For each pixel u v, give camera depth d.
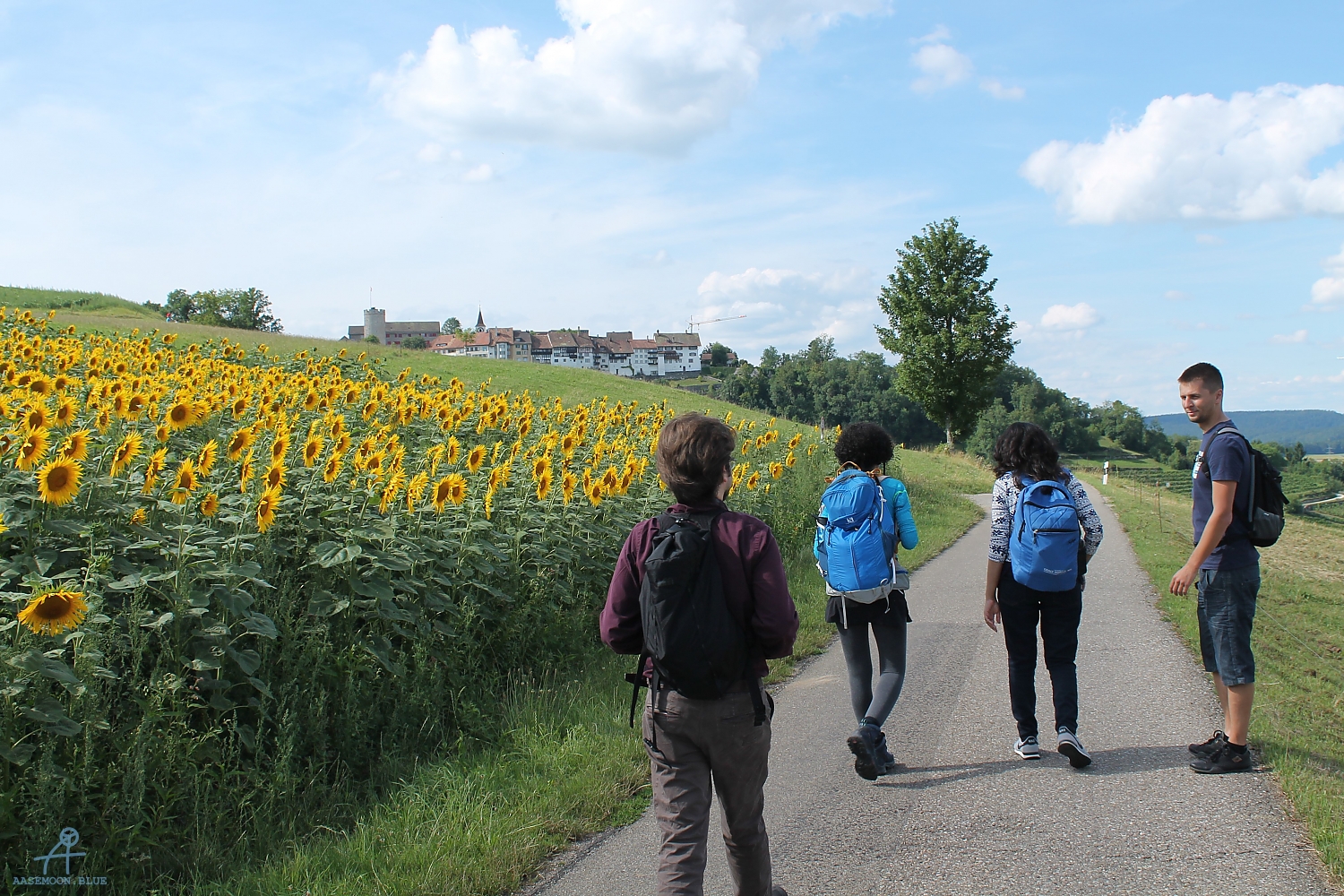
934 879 3.55
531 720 5.32
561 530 7.43
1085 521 4.75
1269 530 4.44
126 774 3.66
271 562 5.19
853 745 4.50
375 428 11.21
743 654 2.79
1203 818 3.96
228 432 9.77
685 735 2.81
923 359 42.16
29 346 13.57
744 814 2.93
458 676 5.58
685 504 2.95
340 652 4.99
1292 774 4.28
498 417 13.39
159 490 5.45
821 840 3.93
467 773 4.63
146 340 19.27
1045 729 5.24
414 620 5.44
